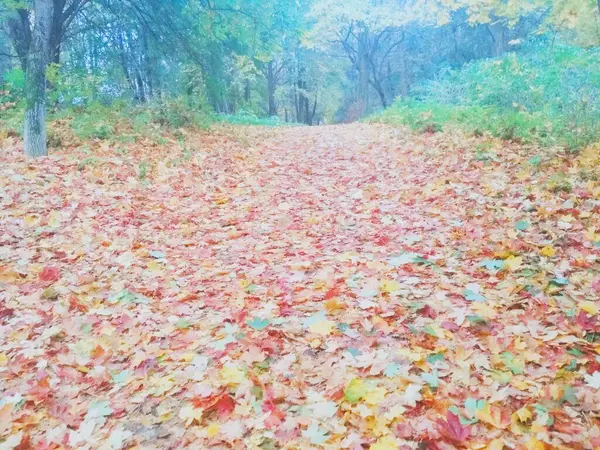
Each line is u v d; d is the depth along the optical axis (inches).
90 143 383.9
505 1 549.6
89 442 100.5
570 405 98.8
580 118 320.8
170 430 102.7
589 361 111.5
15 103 457.7
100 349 133.9
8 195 264.4
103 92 530.9
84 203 263.3
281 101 1884.8
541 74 469.1
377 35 1232.8
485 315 135.0
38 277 180.7
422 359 117.1
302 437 97.0
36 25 341.7
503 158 301.9
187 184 316.8
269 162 405.1
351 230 223.5
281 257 196.7
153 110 493.7
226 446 97.0
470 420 96.5
